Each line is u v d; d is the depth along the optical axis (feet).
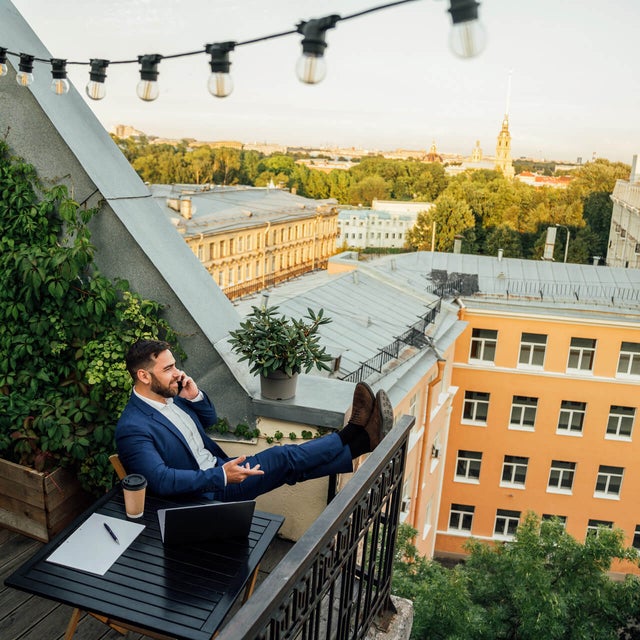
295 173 502.79
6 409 12.89
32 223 13.43
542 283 102.37
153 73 11.15
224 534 8.59
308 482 13.38
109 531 8.65
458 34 6.95
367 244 498.28
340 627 7.53
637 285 101.65
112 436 12.95
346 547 7.19
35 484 12.26
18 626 10.30
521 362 97.09
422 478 73.92
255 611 5.16
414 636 40.91
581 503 102.42
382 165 520.01
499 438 100.83
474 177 418.92
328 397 13.51
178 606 7.51
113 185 13.79
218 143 497.05
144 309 13.47
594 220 393.91
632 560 44.65
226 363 13.29
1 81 13.30
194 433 10.75
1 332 13.56
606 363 94.79
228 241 254.27
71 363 13.52
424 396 70.85
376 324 72.02
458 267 106.83
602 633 44.37
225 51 9.97
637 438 97.86
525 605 43.50
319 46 8.45
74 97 14.43
